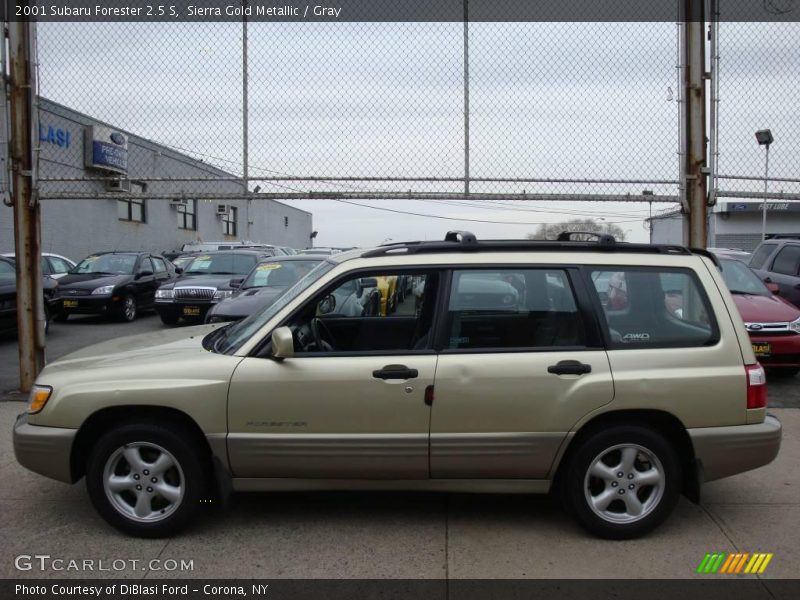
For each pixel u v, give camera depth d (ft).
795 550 12.90
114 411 13.09
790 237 42.39
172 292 44.24
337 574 11.91
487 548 12.89
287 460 12.84
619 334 13.19
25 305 24.49
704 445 12.85
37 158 24.17
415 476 13.02
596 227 42.16
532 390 12.75
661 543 13.12
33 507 14.76
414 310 13.61
